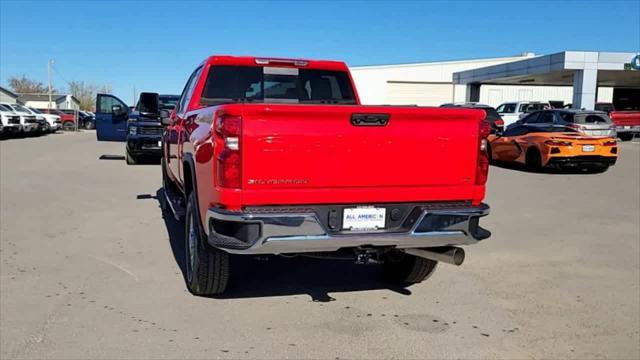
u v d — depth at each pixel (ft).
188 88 22.41
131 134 52.49
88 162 55.88
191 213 16.37
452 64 155.84
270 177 13.21
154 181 41.75
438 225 14.26
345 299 16.53
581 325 14.80
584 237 24.94
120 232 24.44
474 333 14.14
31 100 297.53
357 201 13.89
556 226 27.27
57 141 92.73
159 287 17.16
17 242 22.41
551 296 17.03
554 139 47.93
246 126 12.99
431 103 157.58
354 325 14.51
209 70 20.07
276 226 13.07
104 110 56.59
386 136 13.89
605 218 29.32
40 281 17.52
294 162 13.32
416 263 17.17
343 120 13.56
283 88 20.99
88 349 12.73
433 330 14.26
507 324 14.78
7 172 45.70
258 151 13.08
